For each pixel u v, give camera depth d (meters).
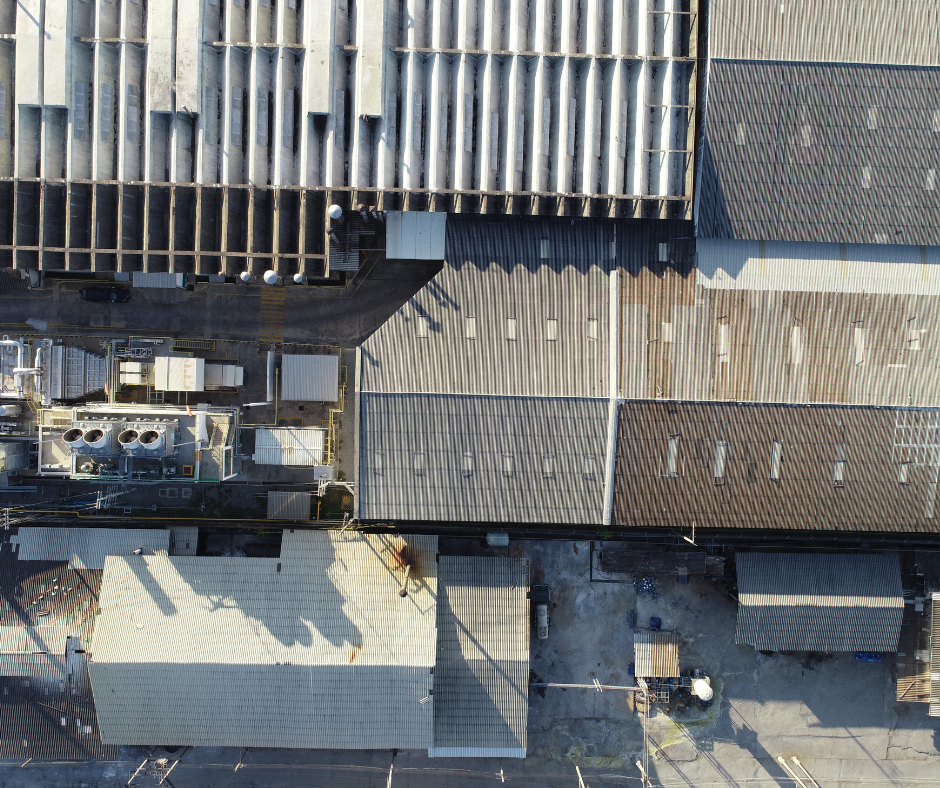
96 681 47.16
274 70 45.47
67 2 43.69
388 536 48.94
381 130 44.88
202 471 45.75
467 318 45.84
